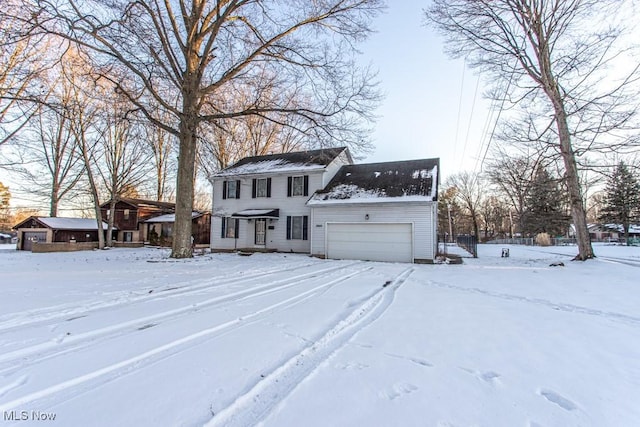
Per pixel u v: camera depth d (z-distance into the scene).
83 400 2.27
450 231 47.53
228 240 19.19
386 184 15.88
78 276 8.42
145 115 12.90
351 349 3.32
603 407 2.27
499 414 2.15
